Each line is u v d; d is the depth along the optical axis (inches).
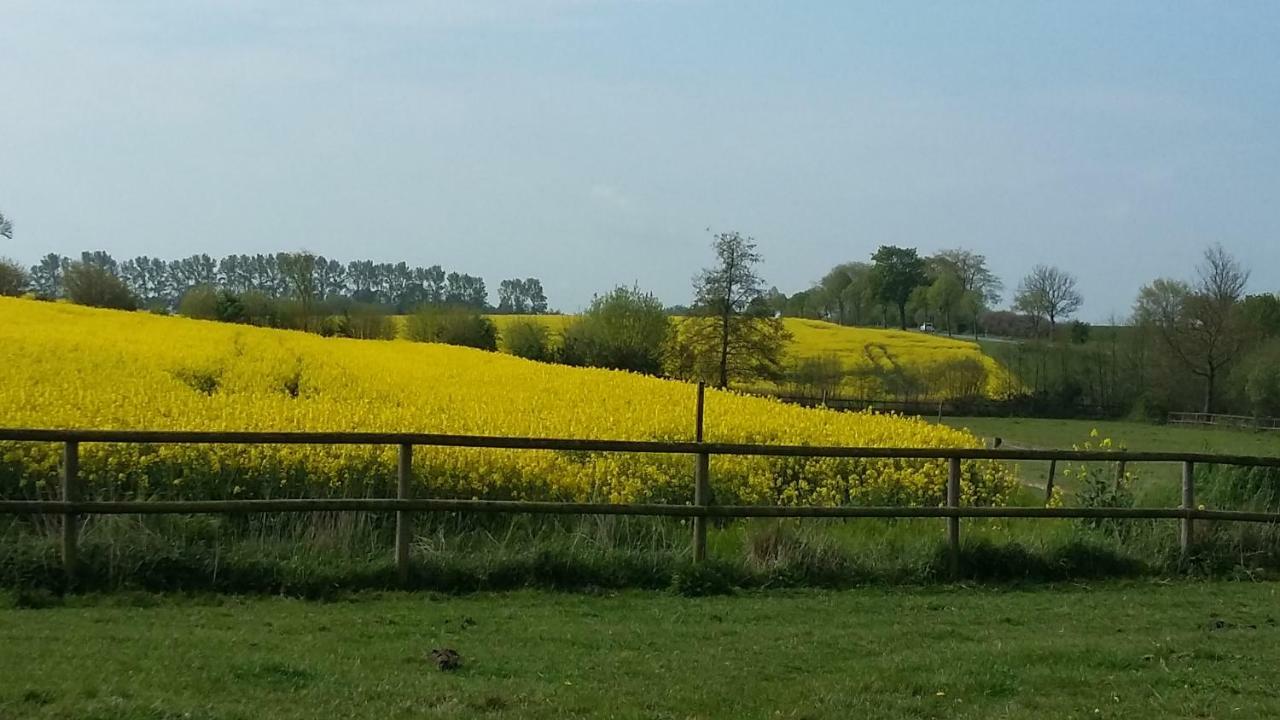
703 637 318.0
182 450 501.7
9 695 230.5
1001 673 279.0
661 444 401.7
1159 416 2290.8
